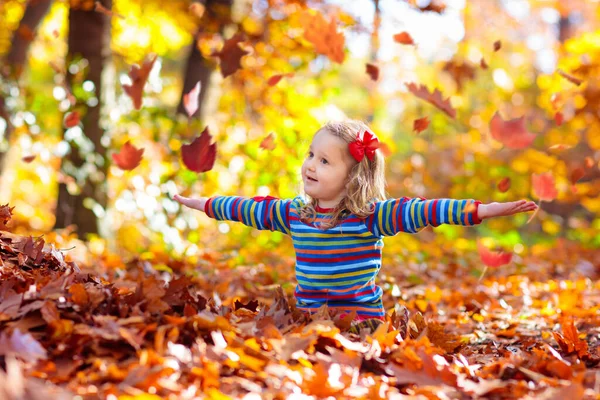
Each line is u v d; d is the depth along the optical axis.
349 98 24.88
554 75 12.05
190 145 3.35
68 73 8.42
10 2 11.58
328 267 3.49
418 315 3.45
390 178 18.55
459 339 4.35
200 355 2.51
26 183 13.98
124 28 11.87
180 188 8.94
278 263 7.95
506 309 5.48
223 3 10.18
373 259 3.51
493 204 3.15
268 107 10.46
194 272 6.21
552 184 3.94
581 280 7.27
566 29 23.05
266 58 10.49
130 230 9.41
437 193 17.20
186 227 8.94
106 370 2.32
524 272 8.40
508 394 2.55
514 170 13.88
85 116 8.34
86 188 8.37
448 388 2.54
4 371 2.26
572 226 15.77
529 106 17.97
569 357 3.39
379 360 2.71
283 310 3.15
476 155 14.23
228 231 9.34
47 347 2.50
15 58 10.30
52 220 13.11
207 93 9.97
